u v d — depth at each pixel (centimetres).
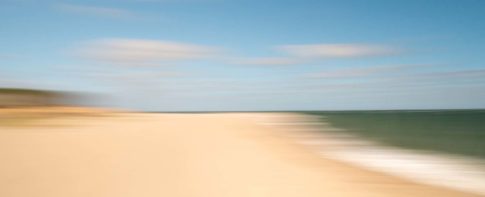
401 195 908
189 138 1884
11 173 896
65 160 1083
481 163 1442
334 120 6112
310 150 1702
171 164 1094
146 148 1406
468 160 1526
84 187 798
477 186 1054
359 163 1392
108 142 1541
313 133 2877
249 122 4253
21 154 1155
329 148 1852
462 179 1147
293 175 1035
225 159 1234
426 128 3716
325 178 1027
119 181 862
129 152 1284
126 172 959
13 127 2294
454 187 1034
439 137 2602
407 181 1078
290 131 3019
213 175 973
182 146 1527
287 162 1266
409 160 1511
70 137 1670
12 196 716
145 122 3428
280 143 1922
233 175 986
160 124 3106
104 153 1240
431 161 1491
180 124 3234
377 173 1173
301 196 826
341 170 1177
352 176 1086
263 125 3794
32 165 994
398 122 5297
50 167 977
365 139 2419
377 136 2672
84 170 959
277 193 838
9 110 4791
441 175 1204
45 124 2673
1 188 766
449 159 1548
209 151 1412
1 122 2814
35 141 1477
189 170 1021
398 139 2428
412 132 3092
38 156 1130
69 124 2750
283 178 991
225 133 2361
